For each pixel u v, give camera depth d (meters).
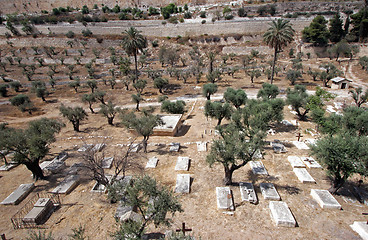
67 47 100.12
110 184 17.91
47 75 80.12
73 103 59.75
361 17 89.81
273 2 123.44
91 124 44.00
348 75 67.56
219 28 109.62
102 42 103.75
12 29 104.00
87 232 15.72
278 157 24.92
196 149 28.09
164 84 65.81
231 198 17.83
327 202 17.06
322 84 62.22
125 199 16.44
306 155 24.97
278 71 72.25
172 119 37.69
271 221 15.98
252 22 106.31
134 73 80.94
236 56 93.12
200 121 40.34
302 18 107.12
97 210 17.92
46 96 65.69
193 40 106.00
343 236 14.50
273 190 18.84
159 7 159.75
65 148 30.81
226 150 18.55
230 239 14.66
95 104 58.78
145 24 121.38
